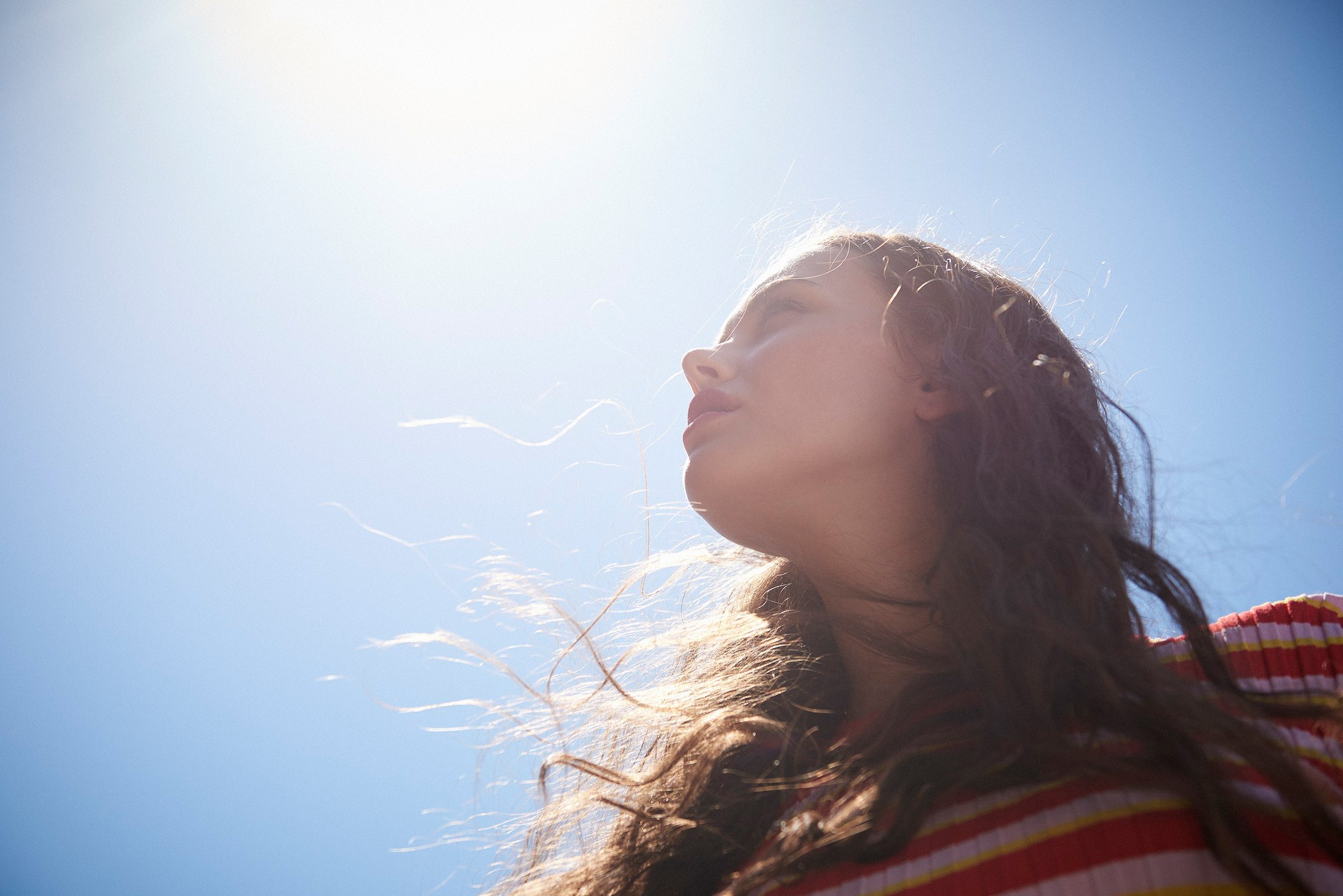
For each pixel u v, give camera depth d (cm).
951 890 50
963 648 60
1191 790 46
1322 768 55
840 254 90
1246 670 66
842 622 78
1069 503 67
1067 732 55
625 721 94
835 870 55
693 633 98
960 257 92
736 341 88
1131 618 62
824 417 74
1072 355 93
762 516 76
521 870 89
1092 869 46
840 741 69
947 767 54
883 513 74
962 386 76
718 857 70
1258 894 41
